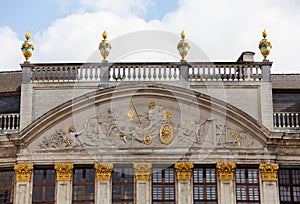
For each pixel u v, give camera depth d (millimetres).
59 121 41469
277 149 41469
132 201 40406
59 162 40938
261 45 43312
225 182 40688
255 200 40688
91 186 40719
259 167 41000
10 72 48062
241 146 41281
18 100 43969
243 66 42750
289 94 44500
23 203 40375
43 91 42281
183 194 40500
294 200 41062
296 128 42188
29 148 41219
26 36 43250
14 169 40938
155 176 40938
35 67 42594
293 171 41469
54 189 40688
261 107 42156
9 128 42219
